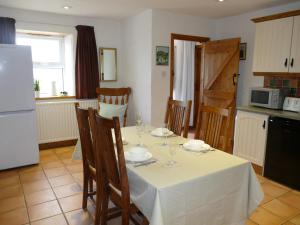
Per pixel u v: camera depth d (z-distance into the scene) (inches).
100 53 183.2
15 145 130.3
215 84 173.5
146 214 57.7
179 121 106.1
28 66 127.0
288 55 122.5
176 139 91.3
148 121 166.6
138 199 60.6
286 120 113.3
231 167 65.2
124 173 60.9
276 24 126.7
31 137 134.6
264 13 152.4
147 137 94.4
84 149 89.3
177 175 59.8
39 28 158.9
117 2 137.6
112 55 188.5
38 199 102.7
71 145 177.3
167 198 54.6
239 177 67.6
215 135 89.1
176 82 227.5
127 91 179.6
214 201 63.5
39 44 172.7
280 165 118.1
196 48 227.6
